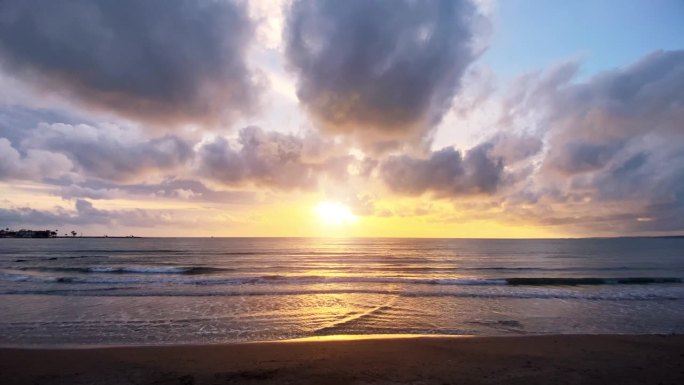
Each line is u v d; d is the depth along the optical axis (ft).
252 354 26.68
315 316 41.57
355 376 21.97
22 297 52.54
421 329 36.58
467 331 35.86
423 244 363.15
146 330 35.22
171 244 336.29
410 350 27.73
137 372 22.93
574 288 65.16
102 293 55.98
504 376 22.04
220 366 23.95
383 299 52.54
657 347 28.60
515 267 113.80
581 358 25.84
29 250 216.33
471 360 25.26
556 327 37.68
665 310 46.16
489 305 48.80
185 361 25.04
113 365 24.27
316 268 107.04
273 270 100.32
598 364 24.49
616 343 29.76
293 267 109.60
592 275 90.68
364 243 387.55
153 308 45.16
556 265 123.75
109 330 35.12
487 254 195.11
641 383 21.08
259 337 33.19
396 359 25.44
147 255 169.78
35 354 26.76
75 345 29.94
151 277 77.46
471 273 94.79
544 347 28.63
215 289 60.80
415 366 23.90
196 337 32.99
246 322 38.60
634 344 29.48
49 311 43.14
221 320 39.34
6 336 32.86
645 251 232.94
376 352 27.17
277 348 28.27
